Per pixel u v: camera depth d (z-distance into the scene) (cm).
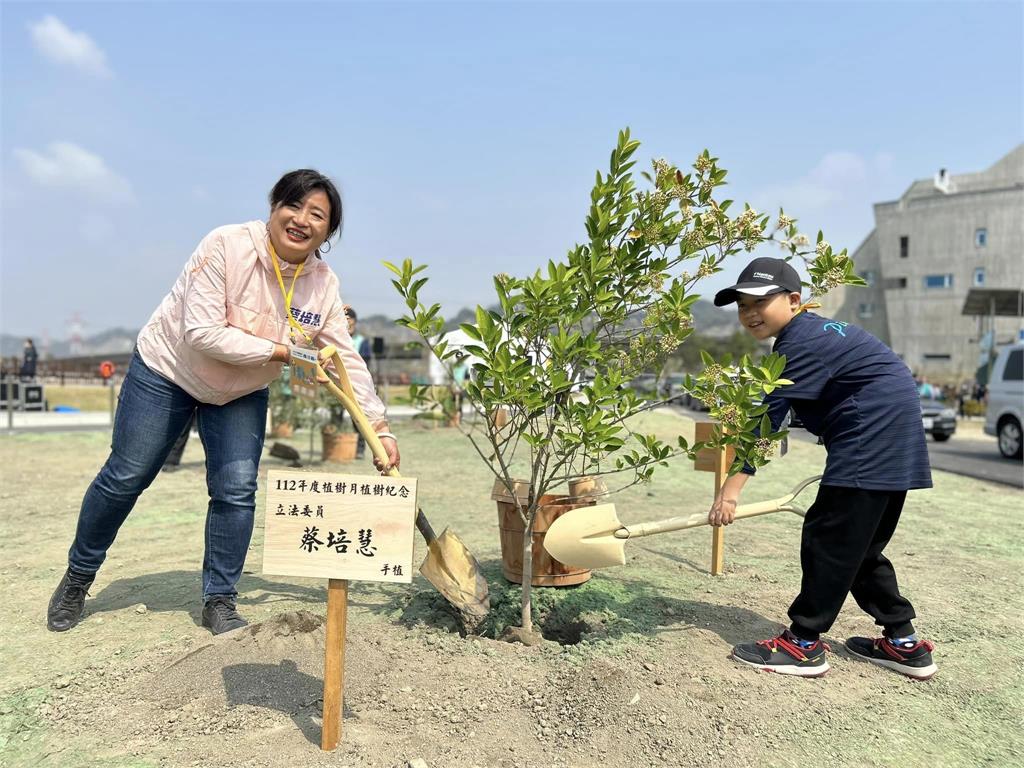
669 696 257
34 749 221
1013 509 633
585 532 293
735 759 223
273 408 1070
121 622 323
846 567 270
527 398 278
